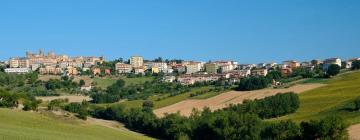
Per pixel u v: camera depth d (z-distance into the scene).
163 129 179.38
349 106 174.12
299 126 132.62
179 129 168.50
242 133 146.50
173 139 173.38
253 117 149.25
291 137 131.75
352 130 137.00
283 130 133.62
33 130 112.31
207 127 161.25
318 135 124.94
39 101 192.12
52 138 98.81
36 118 140.88
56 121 146.00
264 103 195.38
